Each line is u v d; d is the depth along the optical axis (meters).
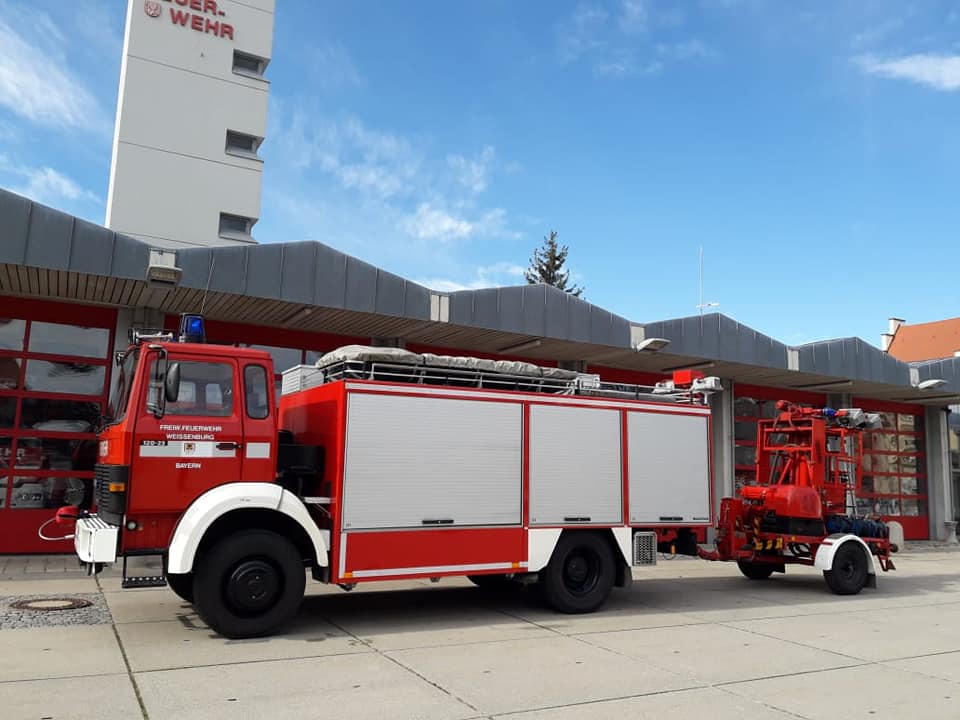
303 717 4.84
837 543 10.91
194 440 6.92
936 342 46.59
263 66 38.72
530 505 8.40
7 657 6.08
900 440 22.11
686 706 5.27
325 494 7.55
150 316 12.36
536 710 5.09
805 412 12.01
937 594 11.20
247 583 6.79
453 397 8.09
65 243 9.92
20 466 11.59
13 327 11.69
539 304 13.47
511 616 8.43
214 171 36.28
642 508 9.22
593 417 9.01
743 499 11.91
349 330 13.65
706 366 16.66
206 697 5.18
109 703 5.00
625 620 8.41
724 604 9.77
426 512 7.76
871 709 5.31
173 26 35.91
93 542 6.40
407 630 7.55
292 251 11.33
